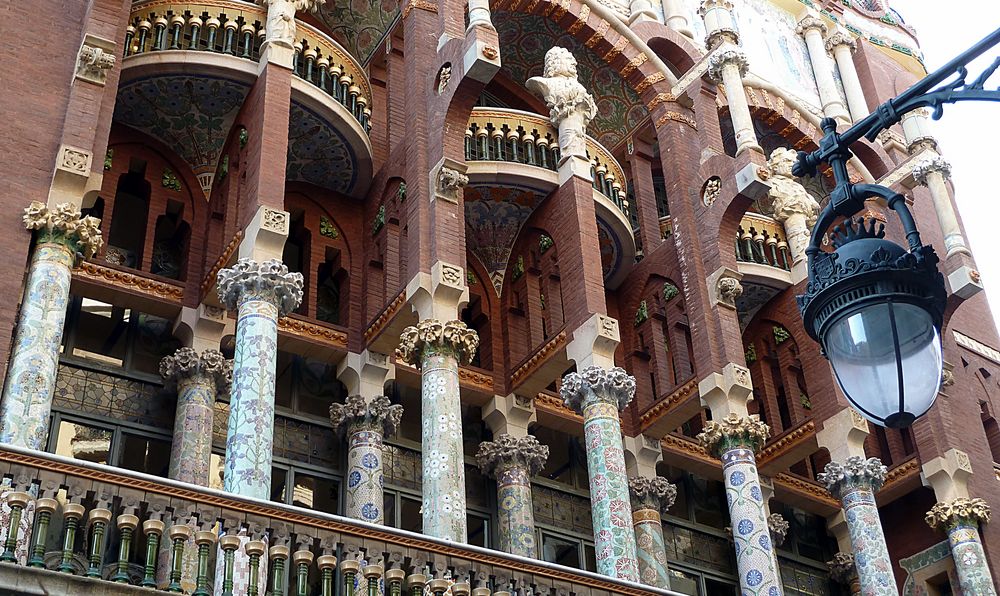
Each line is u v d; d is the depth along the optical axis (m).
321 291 17.41
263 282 13.33
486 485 17.45
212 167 16.91
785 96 23.16
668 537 19.41
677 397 18.09
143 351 15.44
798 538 21.28
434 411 14.05
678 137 19.73
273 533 10.01
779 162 21.34
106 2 14.02
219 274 13.47
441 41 16.97
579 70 21.09
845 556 20.88
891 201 6.66
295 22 16.45
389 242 16.72
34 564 8.78
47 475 9.23
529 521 16.61
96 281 15.16
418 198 15.73
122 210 16.45
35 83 13.54
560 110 17.75
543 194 17.86
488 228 18.75
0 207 12.35
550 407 18.25
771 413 20.48
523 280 18.55
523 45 21.00
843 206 6.84
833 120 7.20
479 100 21.88
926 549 20.38
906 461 20.39
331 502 15.88
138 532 12.89
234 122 16.17
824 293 6.46
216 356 14.98
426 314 14.84
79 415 14.55
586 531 18.22
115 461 14.48
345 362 16.31
